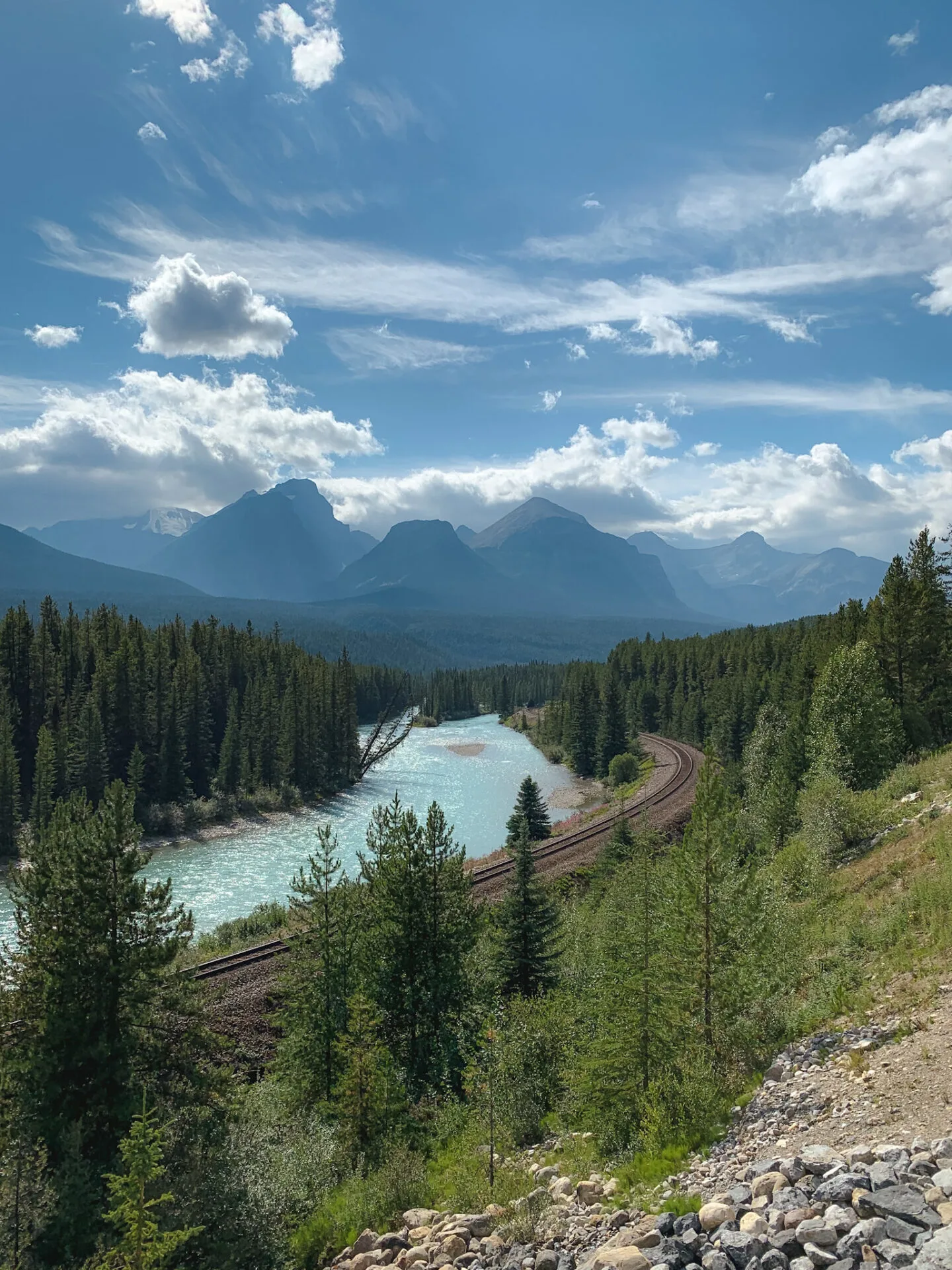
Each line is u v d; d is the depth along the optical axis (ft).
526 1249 36.01
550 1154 53.98
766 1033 55.42
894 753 136.26
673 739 457.27
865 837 100.63
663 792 258.78
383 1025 88.74
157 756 299.79
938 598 171.01
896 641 172.96
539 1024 76.54
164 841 259.39
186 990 69.00
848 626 215.92
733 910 60.75
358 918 93.76
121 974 64.03
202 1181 54.70
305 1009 86.02
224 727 382.01
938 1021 43.11
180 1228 50.67
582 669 574.97
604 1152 49.32
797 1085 43.73
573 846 198.39
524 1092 67.00
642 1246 30.19
